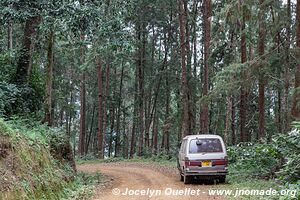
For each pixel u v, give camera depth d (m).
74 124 59.00
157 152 40.25
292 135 13.12
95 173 20.23
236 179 16.09
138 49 42.34
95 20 17.67
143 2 37.19
